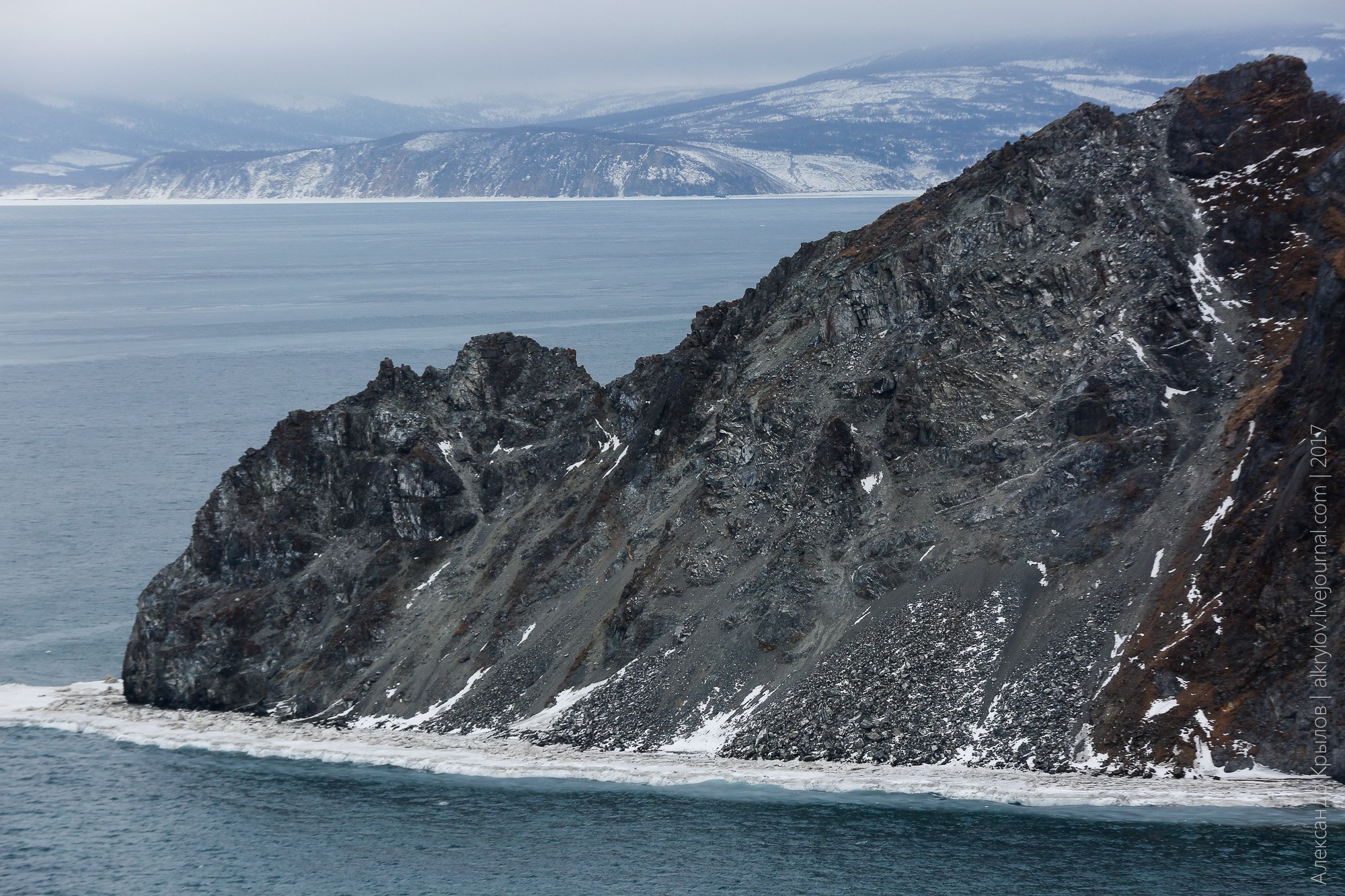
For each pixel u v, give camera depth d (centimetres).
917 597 13825
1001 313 15912
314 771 13488
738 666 14000
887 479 15038
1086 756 11912
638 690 14150
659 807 12025
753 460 15988
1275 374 14100
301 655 16200
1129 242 16050
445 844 11675
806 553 14625
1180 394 14475
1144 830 10794
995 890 10288
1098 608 12962
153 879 11225
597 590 15725
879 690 13100
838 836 11238
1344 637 11450
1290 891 9950
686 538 15550
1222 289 15338
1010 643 13062
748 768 12706
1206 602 12356
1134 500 13700
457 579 16612
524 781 12888
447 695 15150
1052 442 14575
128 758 13988
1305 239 15250
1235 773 11388
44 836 12081
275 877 11212
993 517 14150
